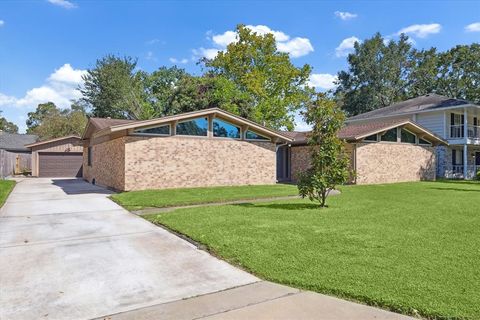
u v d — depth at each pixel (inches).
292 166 879.7
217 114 644.7
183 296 154.0
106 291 160.2
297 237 247.6
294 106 1331.2
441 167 1007.0
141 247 234.5
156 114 1547.7
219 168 657.6
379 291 152.3
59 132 1541.6
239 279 173.9
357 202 442.0
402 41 1889.8
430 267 183.3
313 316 133.1
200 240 243.1
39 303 147.6
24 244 243.3
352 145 761.6
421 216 334.6
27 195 539.8
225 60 1342.3
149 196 489.7
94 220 332.2
